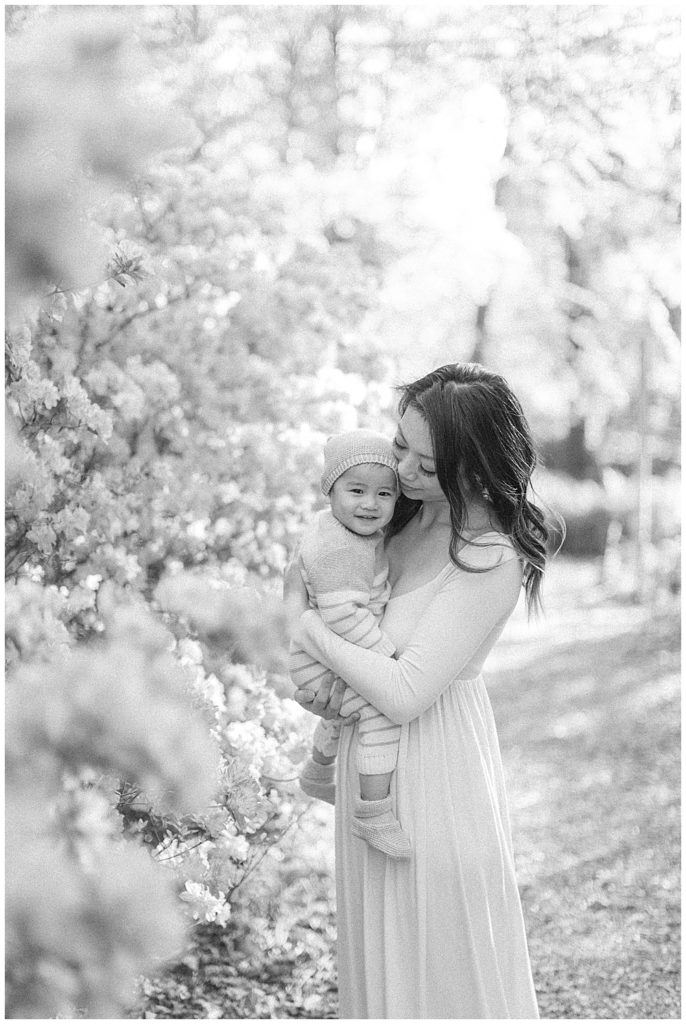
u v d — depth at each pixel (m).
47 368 2.45
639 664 6.23
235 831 2.13
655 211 7.05
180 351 3.00
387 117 6.78
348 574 1.66
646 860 3.70
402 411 1.68
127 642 0.86
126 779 0.71
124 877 0.60
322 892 3.07
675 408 8.30
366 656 1.61
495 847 1.69
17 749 0.66
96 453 2.50
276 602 1.44
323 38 6.71
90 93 0.66
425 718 1.68
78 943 0.58
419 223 6.78
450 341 9.17
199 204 3.06
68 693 0.66
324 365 3.37
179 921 0.63
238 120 5.88
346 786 1.74
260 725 2.36
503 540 1.66
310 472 3.13
